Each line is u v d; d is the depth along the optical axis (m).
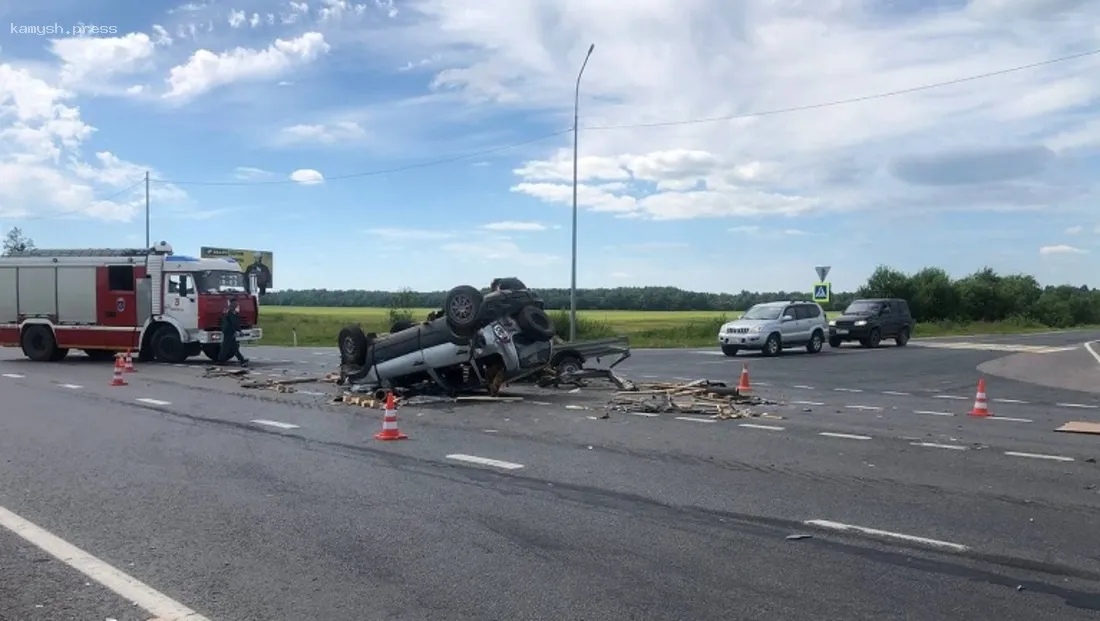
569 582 5.48
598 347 17.81
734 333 29.77
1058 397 17.19
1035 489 8.20
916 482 8.50
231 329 23.11
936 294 71.44
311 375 20.22
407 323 17.98
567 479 8.62
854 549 6.23
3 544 6.23
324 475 8.78
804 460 9.67
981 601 5.18
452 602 5.11
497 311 15.95
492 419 13.10
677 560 5.95
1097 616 4.96
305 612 4.93
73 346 24.59
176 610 4.93
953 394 17.67
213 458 9.71
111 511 7.21
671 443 10.85
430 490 8.11
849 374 22.47
